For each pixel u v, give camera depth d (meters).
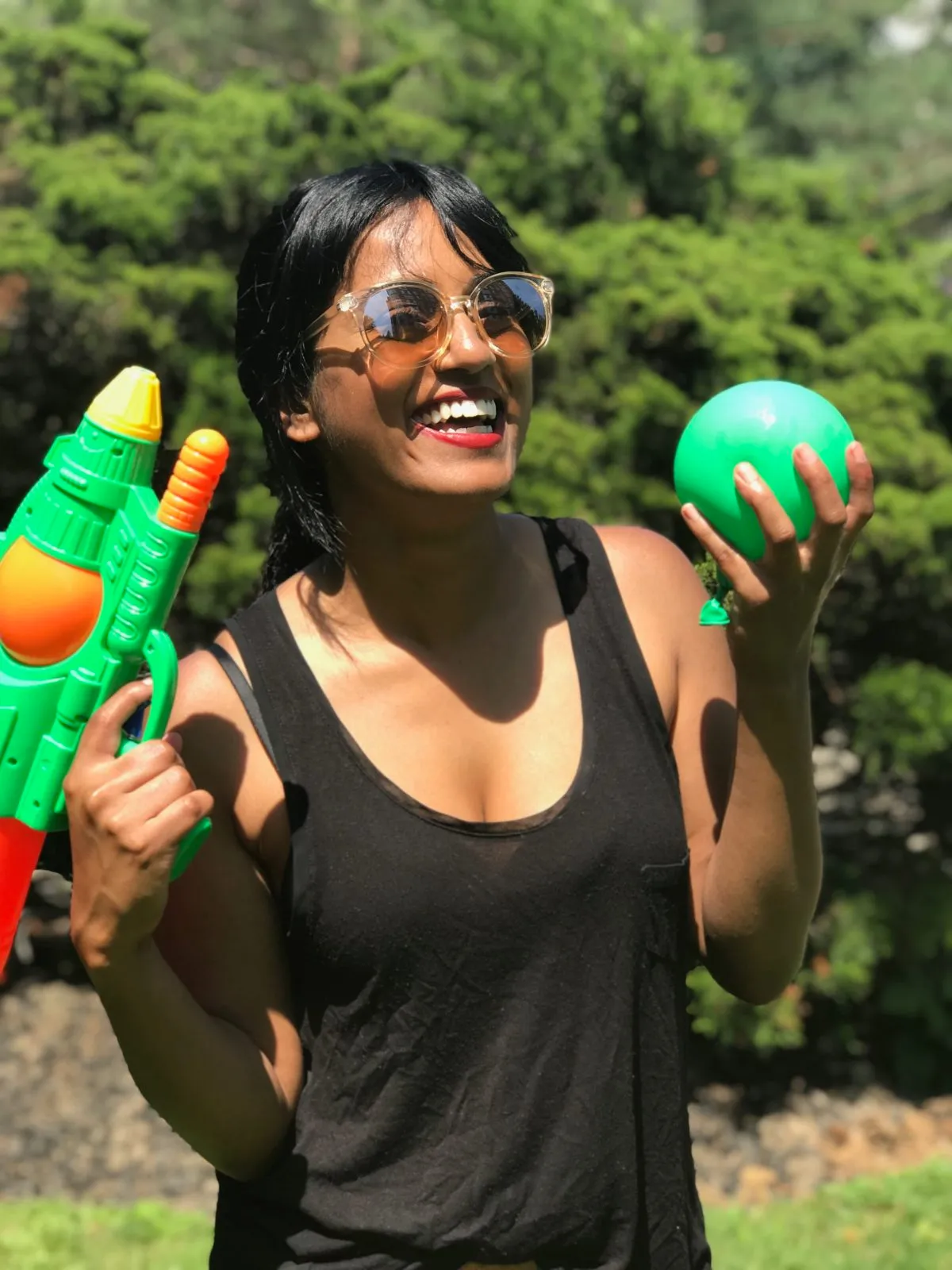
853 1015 6.79
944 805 6.93
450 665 1.84
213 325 6.46
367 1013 1.77
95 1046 6.70
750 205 7.62
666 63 7.36
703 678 1.95
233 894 1.81
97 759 1.60
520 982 1.75
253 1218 1.84
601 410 6.50
